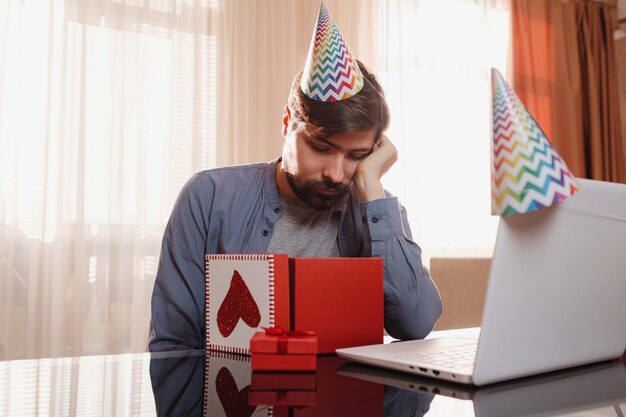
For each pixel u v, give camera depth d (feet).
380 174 3.77
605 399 1.79
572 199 1.88
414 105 11.05
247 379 2.16
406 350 2.49
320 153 3.61
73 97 8.10
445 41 11.53
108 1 8.38
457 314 7.41
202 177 4.16
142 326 8.41
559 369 2.25
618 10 13.73
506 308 1.85
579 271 1.99
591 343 2.19
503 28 12.34
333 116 3.39
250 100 9.35
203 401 1.83
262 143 9.39
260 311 2.65
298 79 3.78
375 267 2.86
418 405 1.72
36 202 7.82
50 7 7.97
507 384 2.01
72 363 2.71
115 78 8.38
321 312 2.73
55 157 7.96
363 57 10.52
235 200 4.09
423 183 11.06
